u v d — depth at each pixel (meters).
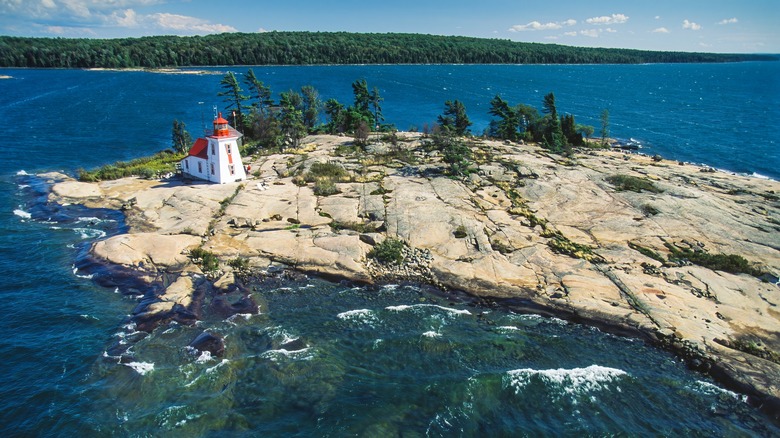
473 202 54.94
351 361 31.91
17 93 171.00
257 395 28.77
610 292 38.47
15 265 43.06
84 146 96.69
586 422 27.45
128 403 28.02
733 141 115.62
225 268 42.06
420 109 160.62
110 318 35.88
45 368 30.61
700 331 34.03
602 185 61.00
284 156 76.25
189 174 66.88
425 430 26.53
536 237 47.38
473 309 38.00
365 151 80.00
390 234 47.69
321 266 42.69
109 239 46.09
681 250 44.97
